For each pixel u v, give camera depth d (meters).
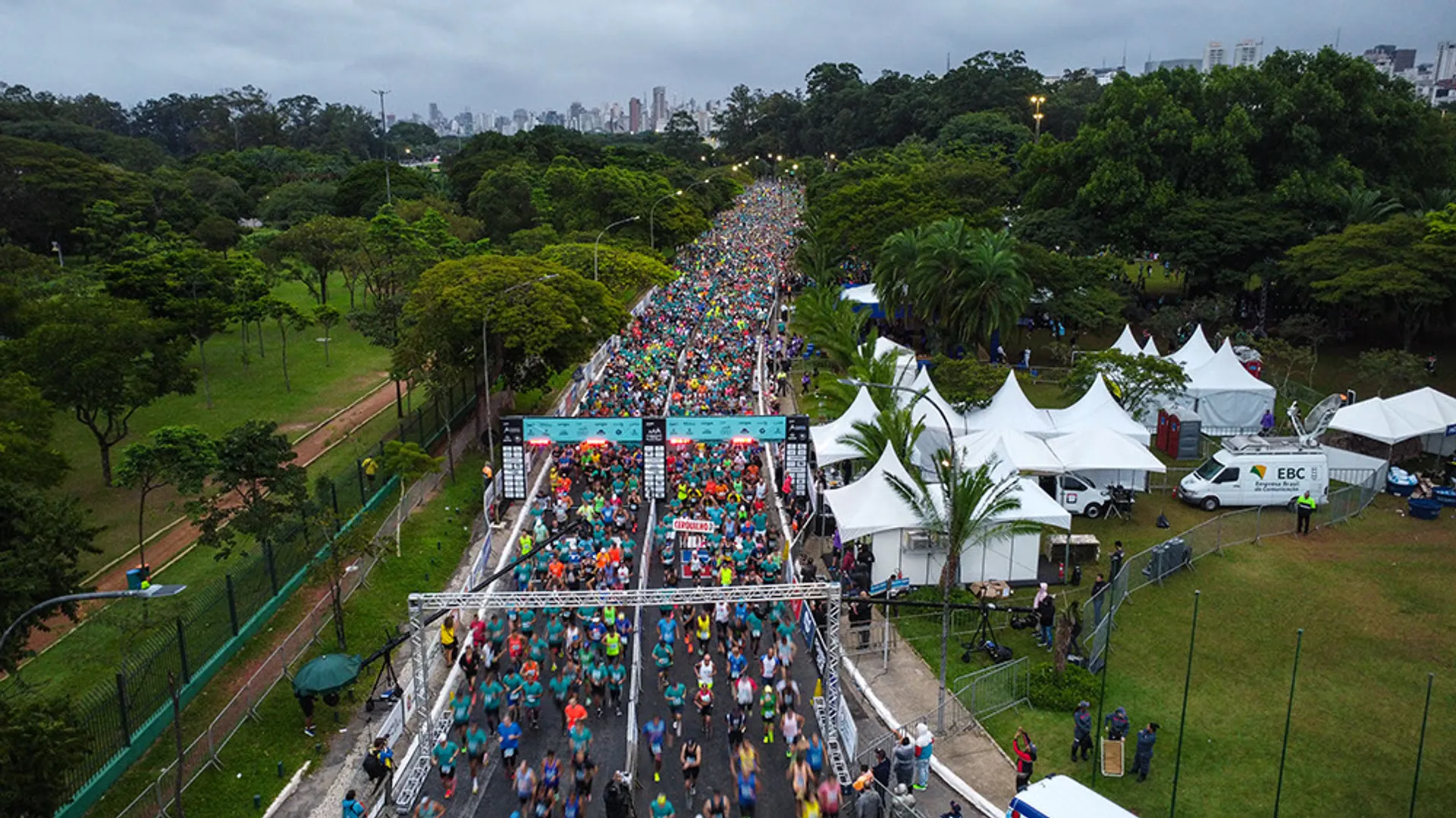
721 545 38.38
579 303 59.88
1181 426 51.62
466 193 145.38
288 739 28.06
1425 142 86.38
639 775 26.25
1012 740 27.30
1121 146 85.75
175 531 43.06
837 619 28.84
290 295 103.88
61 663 31.11
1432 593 35.06
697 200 154.50
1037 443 44.34
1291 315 80.56
